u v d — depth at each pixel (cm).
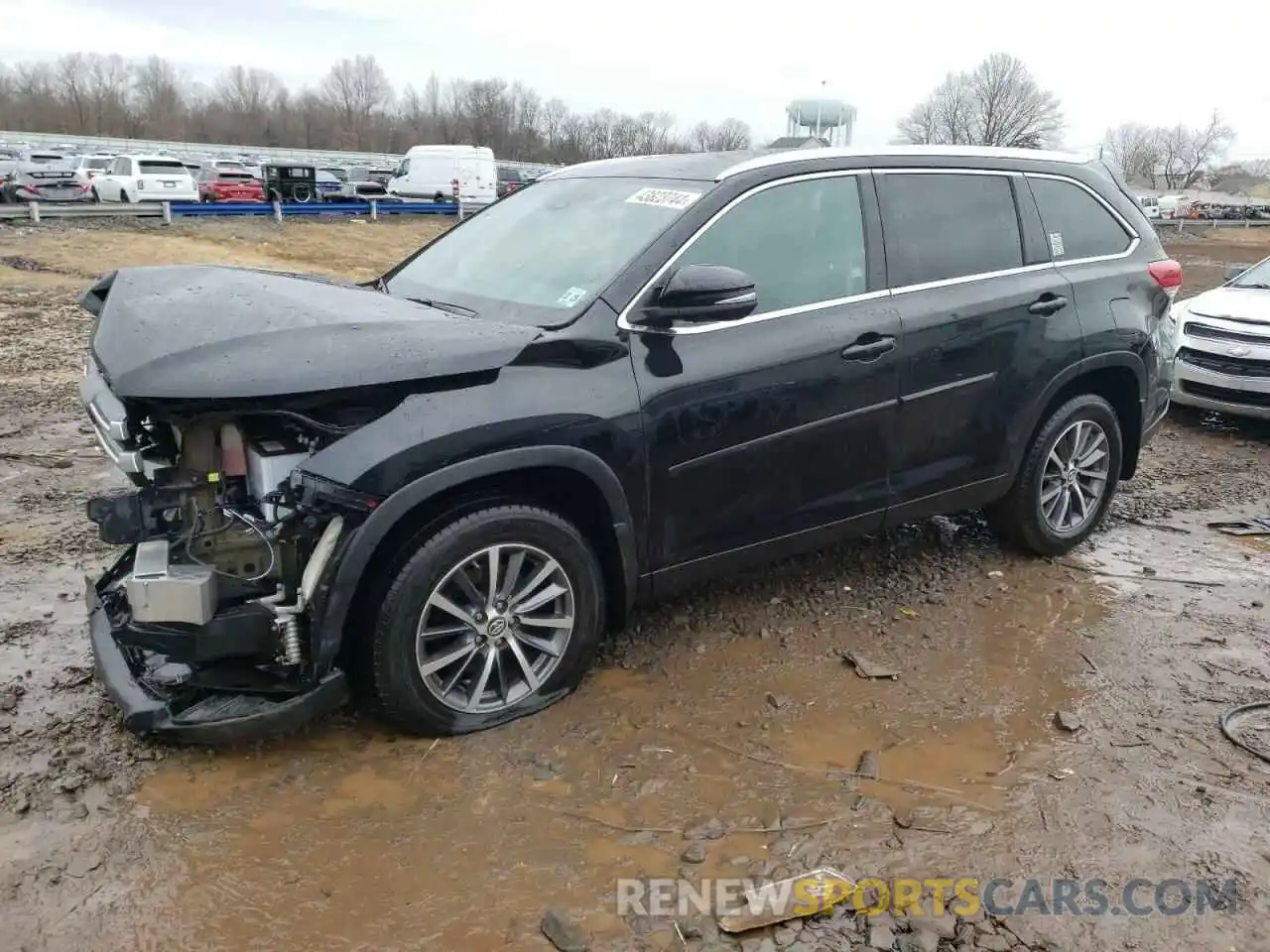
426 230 2886
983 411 432
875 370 391
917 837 285
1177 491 624
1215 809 299
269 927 246
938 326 409
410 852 273
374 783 303
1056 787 309
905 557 495
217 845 274
